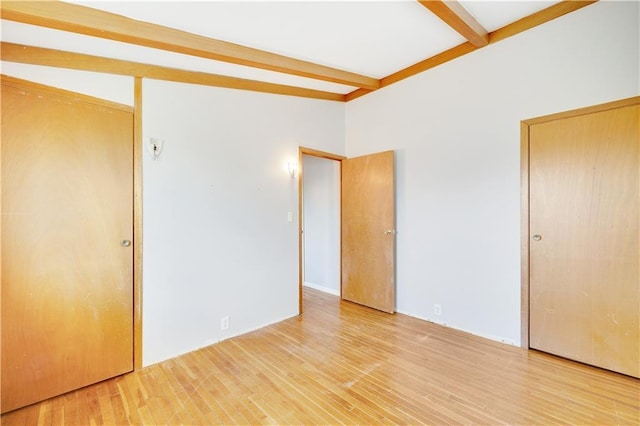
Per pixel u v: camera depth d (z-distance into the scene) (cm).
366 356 262
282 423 182
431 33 273
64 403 201
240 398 206
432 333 309
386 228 372
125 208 239
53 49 208
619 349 228
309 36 252
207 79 288
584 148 240
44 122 202
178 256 269
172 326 264
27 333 196
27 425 181
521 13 259
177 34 219
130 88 244
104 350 227
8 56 193
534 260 266
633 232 221
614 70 227
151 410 195
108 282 229
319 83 363
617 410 188
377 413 190
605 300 233
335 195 454
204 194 286
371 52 301
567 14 245
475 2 240
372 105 398
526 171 269
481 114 297
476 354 263
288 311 357
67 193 211
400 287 373
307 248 509
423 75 341
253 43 254
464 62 307
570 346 249
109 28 190
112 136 233
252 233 324
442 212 330
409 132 358
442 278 331
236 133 310
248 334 311
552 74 254
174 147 267
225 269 301
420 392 210
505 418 183
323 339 298
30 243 197
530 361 250
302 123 377
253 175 325
